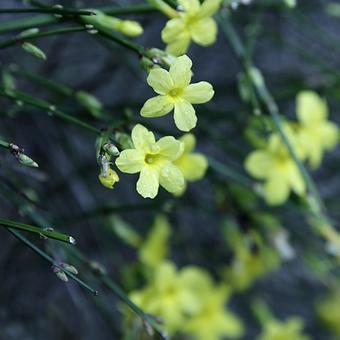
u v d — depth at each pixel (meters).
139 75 0.76
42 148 0.82
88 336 0.84
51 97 0.80
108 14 0.65
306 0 0.93
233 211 0.78
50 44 0.81
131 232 0.78
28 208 0.68
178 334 0.83
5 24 0.65
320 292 0.98
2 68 0.71
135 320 0.72
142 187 0.60
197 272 0.77
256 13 0.78
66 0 0.75
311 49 0.98
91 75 0.84
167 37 0.64
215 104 0.87
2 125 0.79
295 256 0.90
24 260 0.81
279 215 0.83
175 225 0.86
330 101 0.89
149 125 0.70
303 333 1.01
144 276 0.77
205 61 0.93
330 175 0.97
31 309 0.82
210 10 0.64
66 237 0.59
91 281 0.72
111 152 0.60
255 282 0.97
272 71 0.94
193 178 0.68
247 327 0.98
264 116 0.73
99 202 0.84
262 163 0.74
